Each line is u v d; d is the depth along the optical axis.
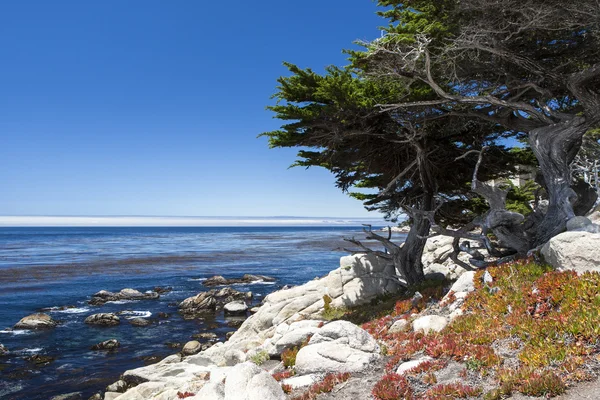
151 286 52.28
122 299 43.84
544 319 9.54
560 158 14.72
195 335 30.38
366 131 17.73
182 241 165.75
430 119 17.59
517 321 9.99
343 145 19.09
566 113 16.12
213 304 39.62
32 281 54.94
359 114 16.50
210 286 52.66
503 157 20.36
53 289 49.22
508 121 17.30
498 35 13.51
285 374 11.65
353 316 20.22
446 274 26.45
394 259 22.03
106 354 26.17
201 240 174.75
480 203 23.02
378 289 23.41
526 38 13.90
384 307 18.81
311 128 17.66
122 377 20.30
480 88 16.59
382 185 23.81
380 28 13.77
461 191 23.03
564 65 15.07
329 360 11.01
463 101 14.96
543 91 14.91
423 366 9.43
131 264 76.44
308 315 24.06
